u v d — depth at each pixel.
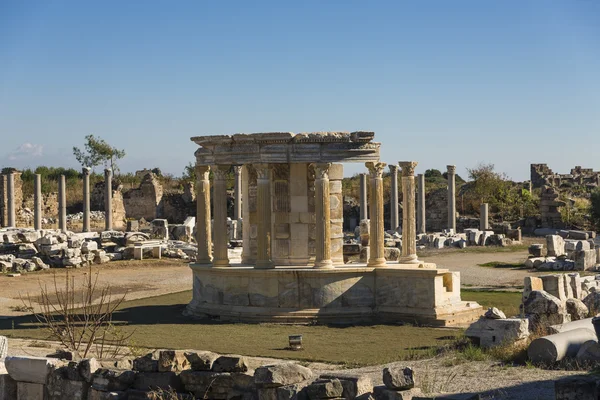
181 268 52.75
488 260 55.62
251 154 32.31
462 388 17.58
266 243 32.22
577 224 83.44
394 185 74.62
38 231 57.28
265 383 16.11
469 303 32.62
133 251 56.19
